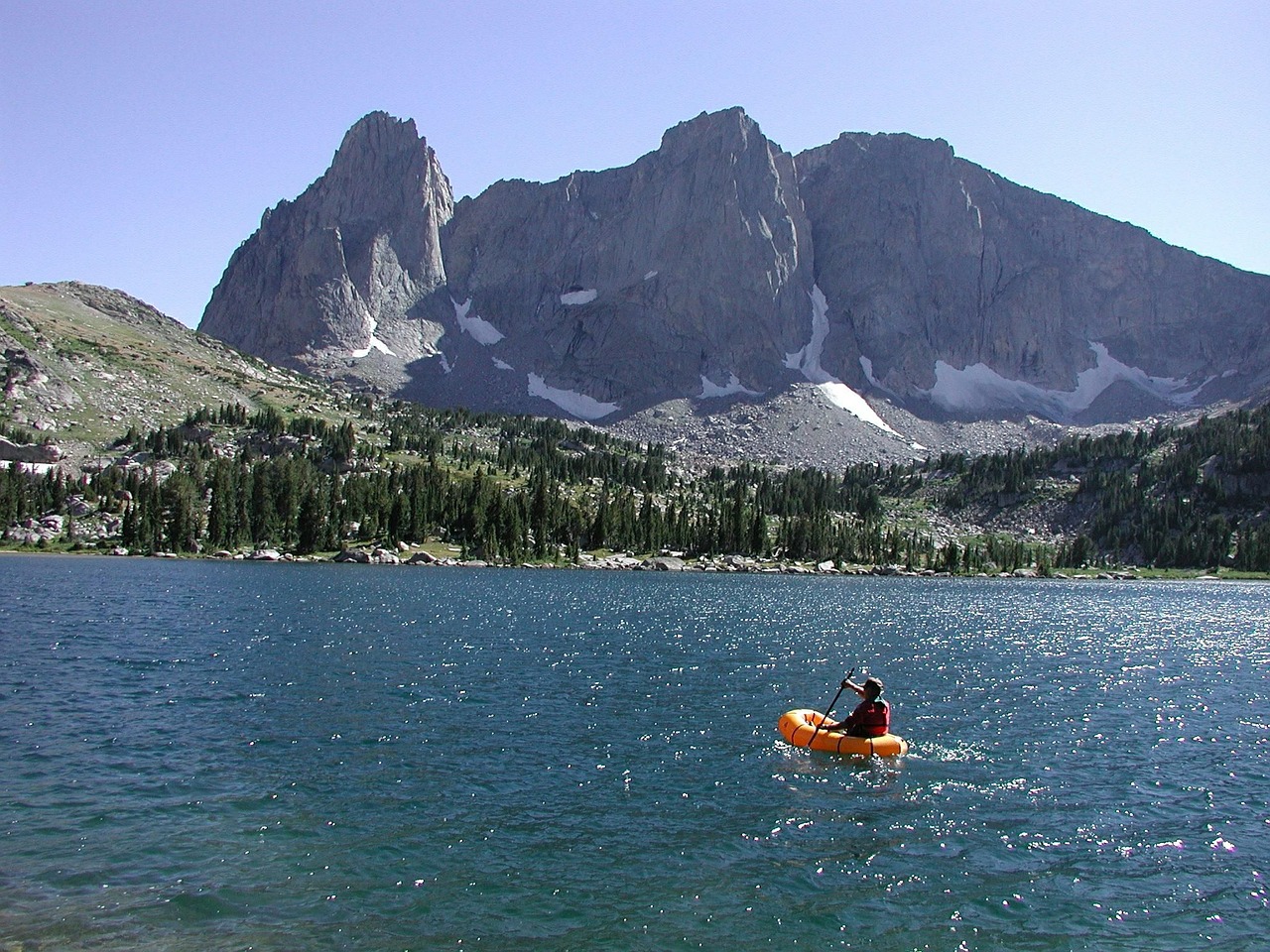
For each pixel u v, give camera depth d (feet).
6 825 86.99
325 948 66.08
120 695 144.15
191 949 65.26
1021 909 77.20
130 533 579.89
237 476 652.07
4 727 122.31
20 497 615.57
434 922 70.69
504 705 147.02
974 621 344.90
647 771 112.57
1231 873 86.02
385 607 301.22
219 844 84.28
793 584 575.79
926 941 71.00
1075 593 581.94
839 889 79.92
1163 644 281.54
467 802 98.22
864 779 112.68
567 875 80.38
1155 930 74.13
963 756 126.31
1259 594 609.83
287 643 206.28
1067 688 186.39
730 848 88.17
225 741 118.93
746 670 193.16
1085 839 94.02
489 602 339.36
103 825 87.81
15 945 64.90
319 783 102.63
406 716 136.36
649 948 67.97
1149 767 122.93
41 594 303.48
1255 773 120.67
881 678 190.80
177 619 244.22
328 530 625.00
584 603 354.74
